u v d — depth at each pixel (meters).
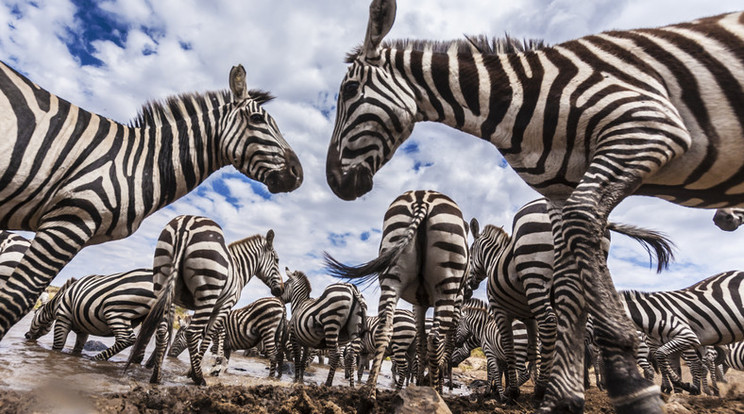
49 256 3.08
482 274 7.06
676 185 2.34
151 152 3.89
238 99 4.58
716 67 2.15
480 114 2.67
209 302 4.80
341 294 8.33
